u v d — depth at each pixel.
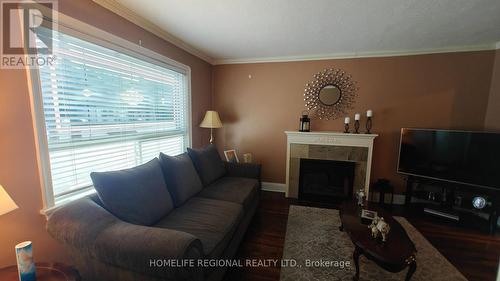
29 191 1.38
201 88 3.60
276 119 3.78
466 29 2.37
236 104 3.93
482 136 2.48
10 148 1.29
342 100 3.44
